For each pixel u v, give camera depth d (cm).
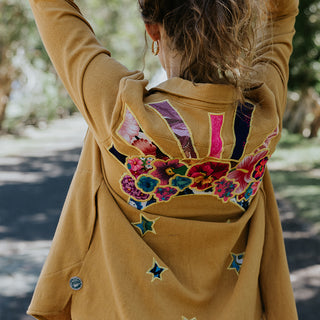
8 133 2158
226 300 123
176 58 116
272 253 137
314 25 1201
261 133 117
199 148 110
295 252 575
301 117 1981
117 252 117
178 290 118
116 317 117
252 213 130
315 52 1346
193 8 107
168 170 113
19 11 1788
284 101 134
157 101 112
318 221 702
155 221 119
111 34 2225
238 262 129
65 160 1527
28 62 1961
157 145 109
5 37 1831
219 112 112
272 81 128
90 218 121
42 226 724
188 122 110
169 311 117
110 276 117
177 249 121
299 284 480
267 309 136
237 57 108
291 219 723
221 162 114
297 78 1458
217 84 111
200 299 120
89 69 113
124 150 111
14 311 426
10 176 1206
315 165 1260
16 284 487
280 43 134
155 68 1647
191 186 117
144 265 117
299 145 1678
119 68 114
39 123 2611
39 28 119
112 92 111
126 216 119
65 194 988
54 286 121
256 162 121
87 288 120
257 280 130
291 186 984
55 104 2402
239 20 108
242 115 116
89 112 114
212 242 122
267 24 134
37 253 589
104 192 120
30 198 939
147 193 117
